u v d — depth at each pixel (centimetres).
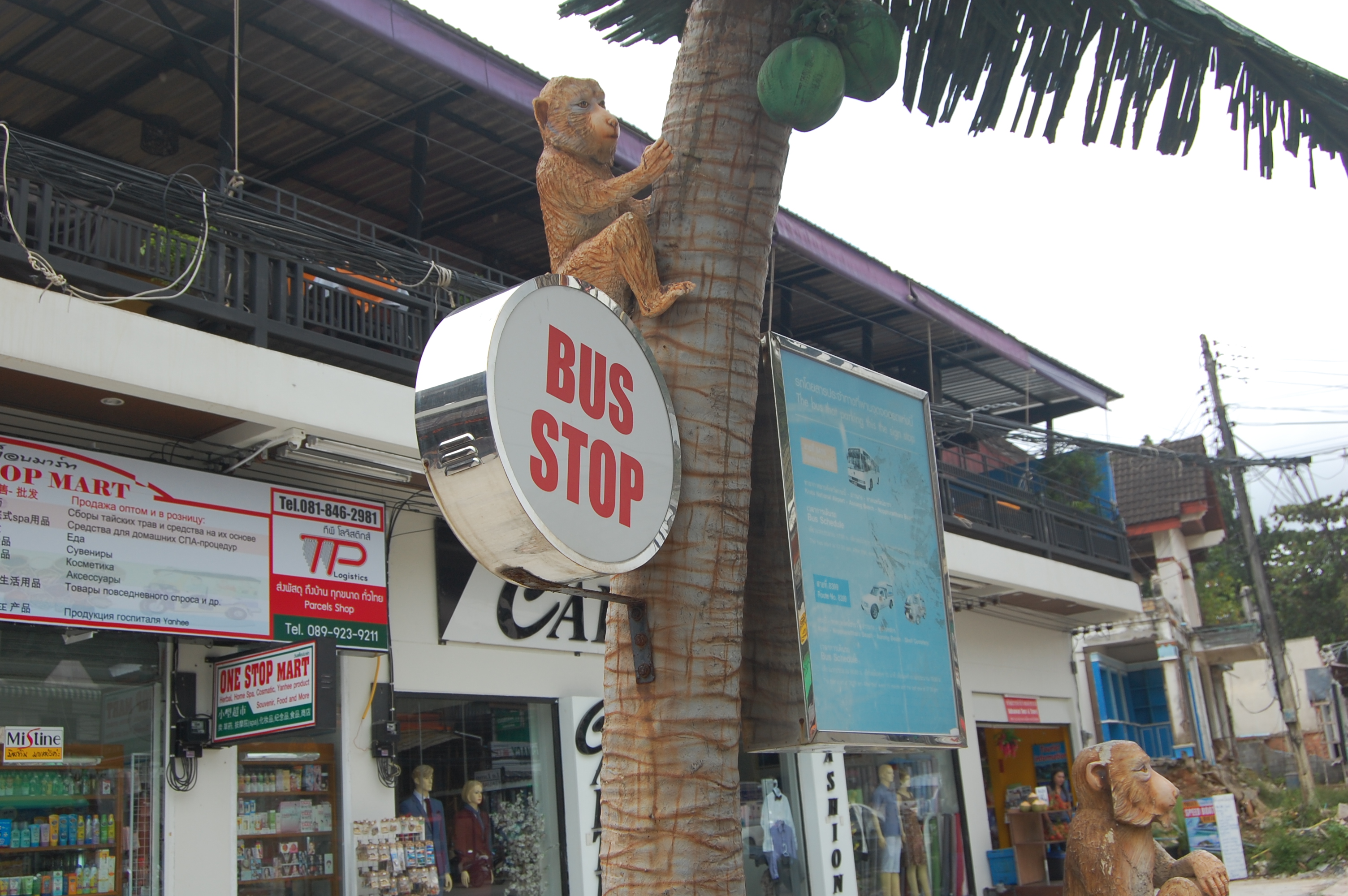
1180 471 2508
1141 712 2541
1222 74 450
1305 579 3547
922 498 500
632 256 364
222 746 748
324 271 811
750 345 379
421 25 873
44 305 623
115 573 678
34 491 653
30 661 682
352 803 823
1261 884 1373
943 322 1417
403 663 884
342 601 797
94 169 673
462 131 1024
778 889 1115
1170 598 2447
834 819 1167
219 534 736
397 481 854
